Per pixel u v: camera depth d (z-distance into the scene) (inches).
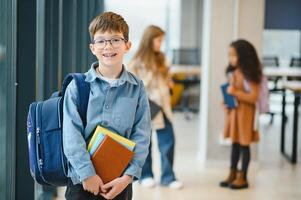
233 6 203.8
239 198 170.6
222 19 204.7
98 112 80.0
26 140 116.8
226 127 181.0
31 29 114.2
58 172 79.1
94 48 82.0
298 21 375.9
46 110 79.8
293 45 406.3
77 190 80.4
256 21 203.6
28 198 119.1
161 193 174.2
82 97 79.8
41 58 137.6
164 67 173.0
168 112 174.7
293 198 172.7
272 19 375.2
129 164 81.3
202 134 218.1
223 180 192.7
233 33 205.2
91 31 82.1
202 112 218.7
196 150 248.8
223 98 180.9
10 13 110.3
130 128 82.4
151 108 170.1
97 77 80.3
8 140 114.0
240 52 170.6
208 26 206.1
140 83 84.7
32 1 113.6
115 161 79.3
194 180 192.1
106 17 81.0
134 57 172.6
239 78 171.5
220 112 209.9
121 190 80.0
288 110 377.4
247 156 180.2
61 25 158.9
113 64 80.7
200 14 395.5
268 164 220.7
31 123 79.7
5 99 109.1
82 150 77.2
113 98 80.7
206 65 209.8
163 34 171.3
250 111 174.2
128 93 82.0
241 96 170.7
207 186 184.4
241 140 176.1
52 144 79.0
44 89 150.1
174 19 400.5
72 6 175.8
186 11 395.9
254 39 204.5
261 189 182.1
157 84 170.6
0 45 101.0
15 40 113.5
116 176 79.7
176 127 313.9
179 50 382.9
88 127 79.9
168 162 180.9
